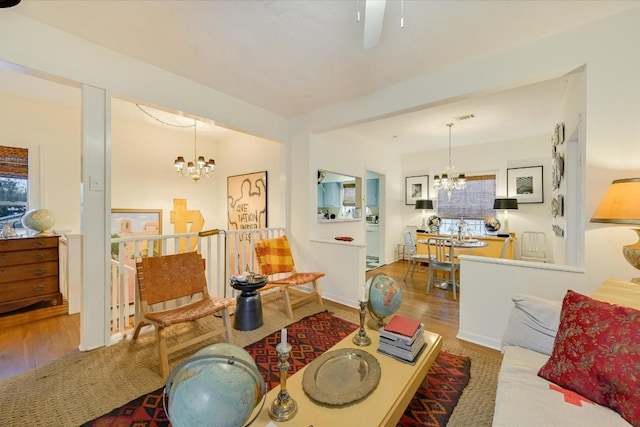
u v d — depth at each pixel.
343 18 1.98
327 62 2.59
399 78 2.89
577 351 1.25
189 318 2.15
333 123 3.65
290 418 1.16
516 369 1.41
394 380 1.42
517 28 2.08
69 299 3.09
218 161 5.77
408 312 3.32
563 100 3.26
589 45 2.02
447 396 1.82
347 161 4.87
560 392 1.22
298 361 2.22
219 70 2.76
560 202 3.38
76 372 2.03
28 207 3.66
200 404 0.92
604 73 1.97
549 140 5.02
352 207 5.27
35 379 1.95
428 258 4.28
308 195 4.01
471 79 2.55
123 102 3.69
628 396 1.07
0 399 1.75
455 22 2.01
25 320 2.96
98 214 2.36
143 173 4.72
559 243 3.62
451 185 5.24
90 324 2.34
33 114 3.68
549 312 1.59
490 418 1.63
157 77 2.71
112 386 1.88
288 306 3.09
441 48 2.34
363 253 3.46
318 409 1.22
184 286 2.56
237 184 5.36
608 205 1.64
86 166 2.29
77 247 3.14
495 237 5.12
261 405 1.15
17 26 1.98
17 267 3.12
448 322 3.04
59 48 2.15
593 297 1.53
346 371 1.48
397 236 6.62
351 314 3.20
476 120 4.23
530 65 2.26
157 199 4.89
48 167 3.78
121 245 2.60
